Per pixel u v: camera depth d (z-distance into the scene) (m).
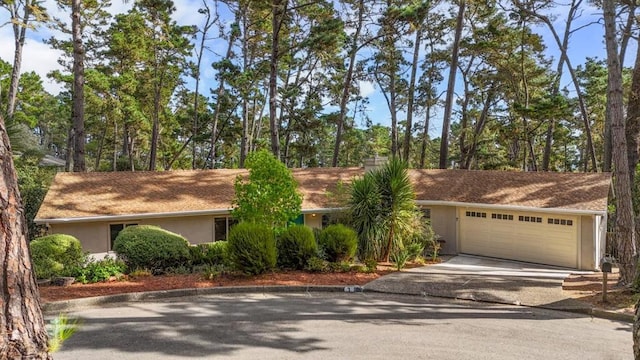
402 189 14.43
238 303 9.22
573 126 32.97
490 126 31.25
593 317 8.99
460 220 17.14
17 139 9.90
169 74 30.36
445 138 22.75
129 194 14.99
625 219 10.91
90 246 13.62
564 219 14.73
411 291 10.69
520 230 15.68
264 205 12.61
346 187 15.96
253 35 30.58
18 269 2.13
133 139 36.09
